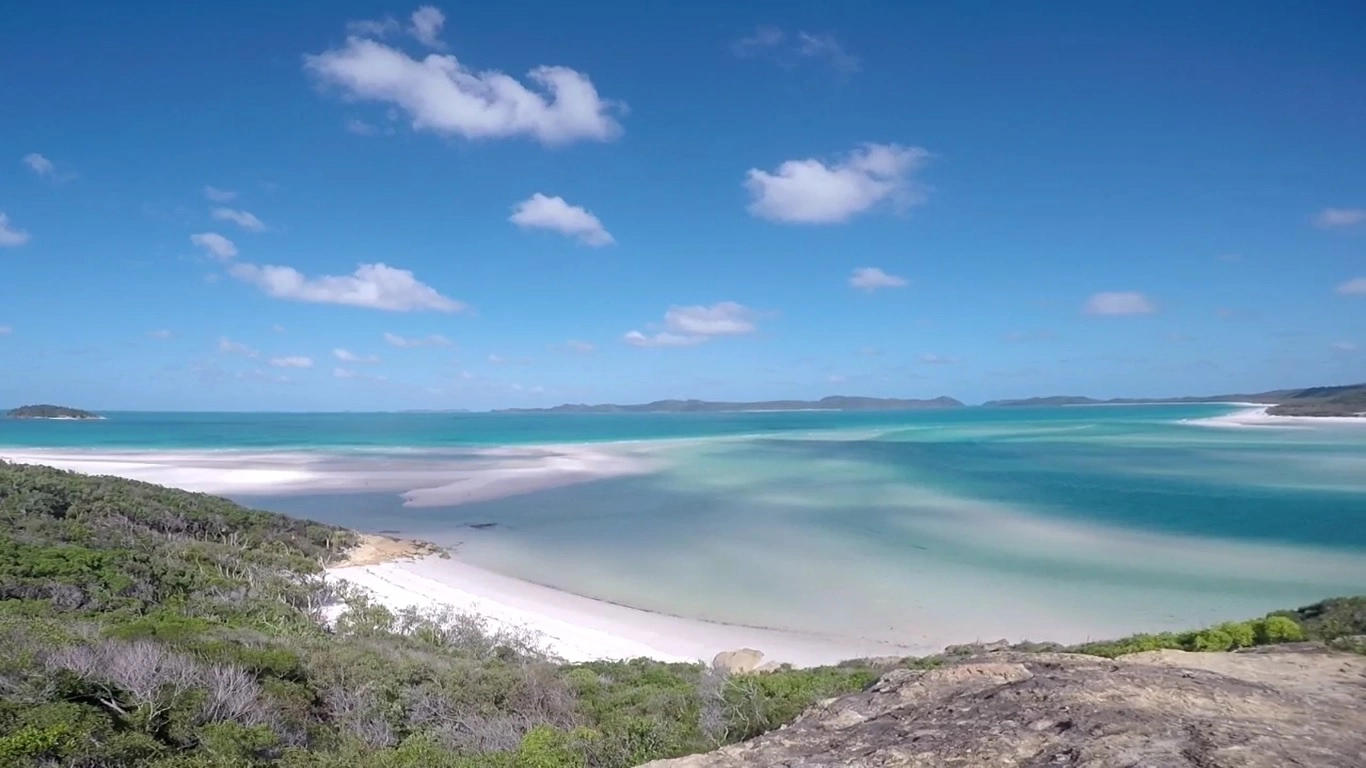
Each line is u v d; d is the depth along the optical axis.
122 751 9.36
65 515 32.31
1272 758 5.82
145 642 13.15
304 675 14.52
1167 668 8.49
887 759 6.69
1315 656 9.49
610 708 14.30
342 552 37.44
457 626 23.95
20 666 10.91
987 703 7.67
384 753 10.81
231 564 30.06
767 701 11.98
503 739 12.16
